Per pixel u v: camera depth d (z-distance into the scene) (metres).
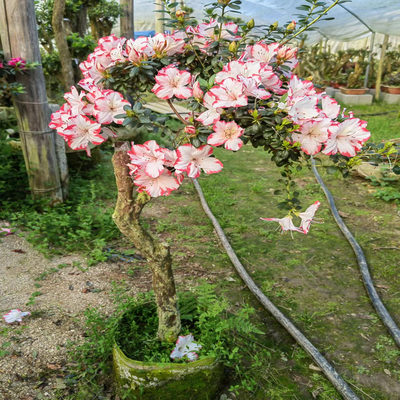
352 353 2.66
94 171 5.62
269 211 4.88
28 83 4.03
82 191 4.93
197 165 1.54
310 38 13.66
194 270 3.57
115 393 2.26
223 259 3.78
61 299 3.04
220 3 1.69
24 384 2.28
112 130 1.74
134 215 2.06
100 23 8.41
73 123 1.57
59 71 7.16
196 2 8.59
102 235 3.99
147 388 2.01
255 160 6.96
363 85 13.33
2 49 4.17
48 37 7.41
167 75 1.56
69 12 7.34
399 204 5.11
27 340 2.60
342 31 12.37
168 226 4.39
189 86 1.75
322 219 4.66
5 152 4.98
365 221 4.66
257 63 1.51
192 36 1.77
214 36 1.81
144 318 2.51
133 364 2.02
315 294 3.29
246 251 3.94
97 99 1.56
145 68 1.64
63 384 2.30
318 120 1.43
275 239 4.18
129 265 3.60
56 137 4.44
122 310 2.85
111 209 4.51
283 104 1.46
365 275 3.49
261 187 5.61
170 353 2.19
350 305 3.16
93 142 1.60
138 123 1.58
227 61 1.76
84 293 3.14
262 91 1.44
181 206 4.96
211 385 2.12
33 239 3.82
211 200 5.14
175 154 1.54
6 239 3.84
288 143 1.47
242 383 2.31
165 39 1.67
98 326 2.73
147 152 1.54
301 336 2.72
